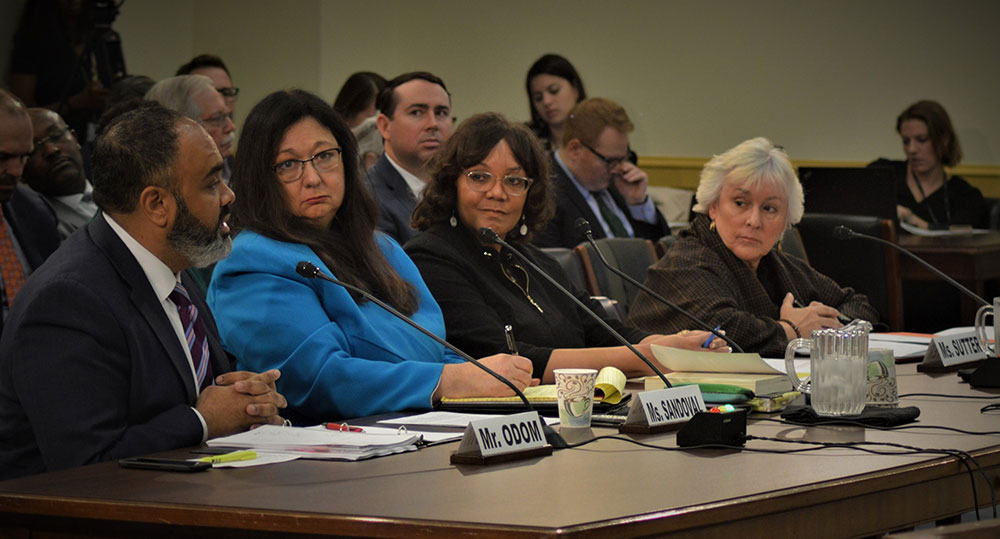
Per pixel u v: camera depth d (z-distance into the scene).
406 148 6.39
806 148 12.36
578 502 2.16
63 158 5.93
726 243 5.39
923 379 4.07
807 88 12.31
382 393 3.45
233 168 3.76
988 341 4.71
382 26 12.27
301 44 11.48
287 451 2.72
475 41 12.64
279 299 3.55
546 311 4.54
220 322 3.61
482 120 4.49
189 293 3.43
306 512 2.12
